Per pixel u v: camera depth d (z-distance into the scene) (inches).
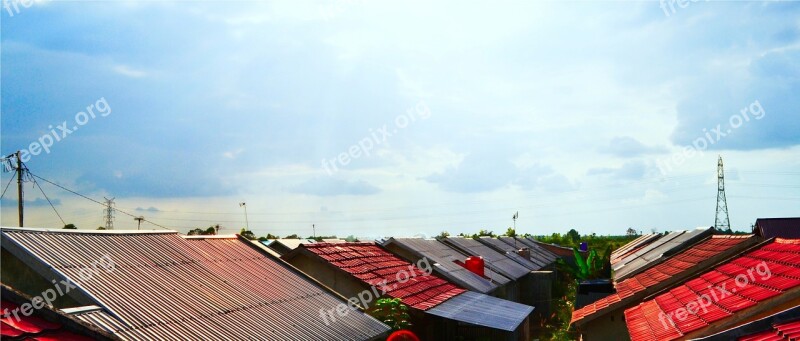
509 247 2060.8
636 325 572.1
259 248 664.4
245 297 502.9
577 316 733.3
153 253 506.6
